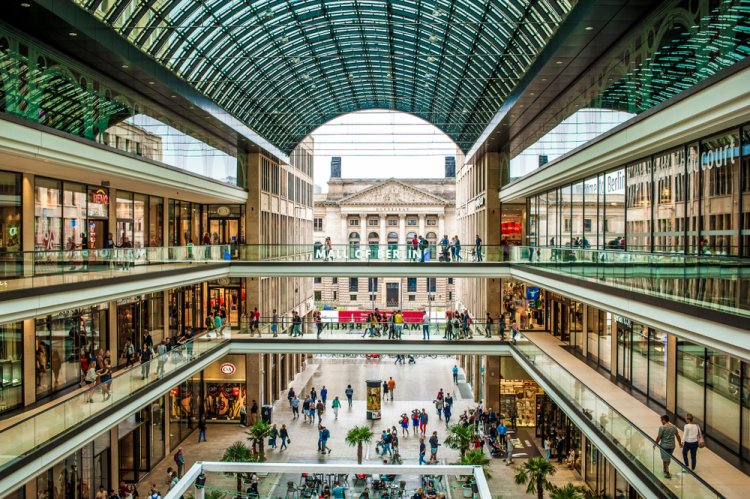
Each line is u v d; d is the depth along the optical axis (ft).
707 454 44.27
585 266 58.29
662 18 43.32
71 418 47.37
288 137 127.65
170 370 68.08
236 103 96.43
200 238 107.14
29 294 43.60
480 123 109.09
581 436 75.31
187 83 68.49
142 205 84.33
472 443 81.71
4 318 41.22
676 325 39.04
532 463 63.98
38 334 58.13
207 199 97.50
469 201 135.13
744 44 33.71
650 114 43.96
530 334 96.58
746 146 38.17
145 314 82.17
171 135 74.95
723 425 45.91
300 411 108.68
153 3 56.24
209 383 101.60
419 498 40.14
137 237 82.64
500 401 99.96
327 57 101.35
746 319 30.76
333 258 92.79
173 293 92.17
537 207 93.25
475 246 91.61
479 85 94.99
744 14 33.40
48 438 44.06
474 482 40.16
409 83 117.60
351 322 91.61
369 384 101.76
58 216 62.90
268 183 115.34
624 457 45.09
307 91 116.26
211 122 81.10
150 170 66.95
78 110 52.75
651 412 55.42
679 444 41.91
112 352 72.33
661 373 56.65
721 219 41.29
